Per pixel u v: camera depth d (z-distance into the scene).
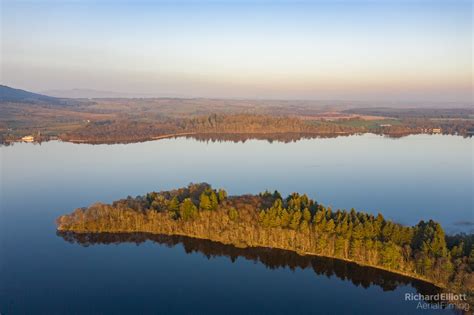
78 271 117.00
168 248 131.00
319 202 173.88
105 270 117.44
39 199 182.75
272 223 128.00
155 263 121.56
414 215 158.50
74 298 103.75
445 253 104.31
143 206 147.75
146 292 106.62
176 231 137.88
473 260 101.44
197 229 134.88
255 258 124.25
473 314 92.62
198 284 110.25
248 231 128.38
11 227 149.25
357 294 105.06
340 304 101.19
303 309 99.31
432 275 104.44
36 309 99.25
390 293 104.75
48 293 106.00
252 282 111.38
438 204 171.00
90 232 141.75
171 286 109.44
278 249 125.56
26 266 119.62
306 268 118.56
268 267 119.00
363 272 113.38
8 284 109.88
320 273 115.62
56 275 114.75
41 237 139.88
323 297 104.19
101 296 104.50
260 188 195.38
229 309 99.44
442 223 150.25
